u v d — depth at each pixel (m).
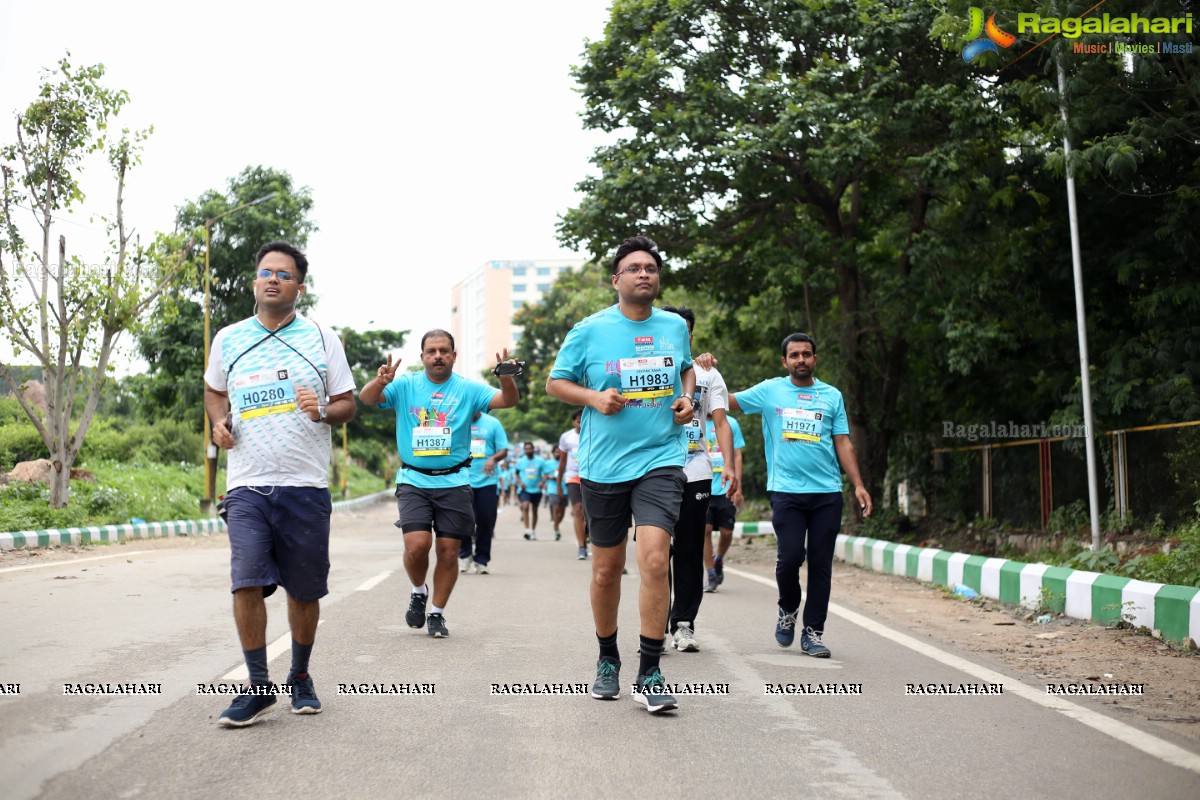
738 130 16.41
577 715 5.40
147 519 23.45
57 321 19.25
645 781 4.28
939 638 8.38
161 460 33.91
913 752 4.81
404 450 8.02
